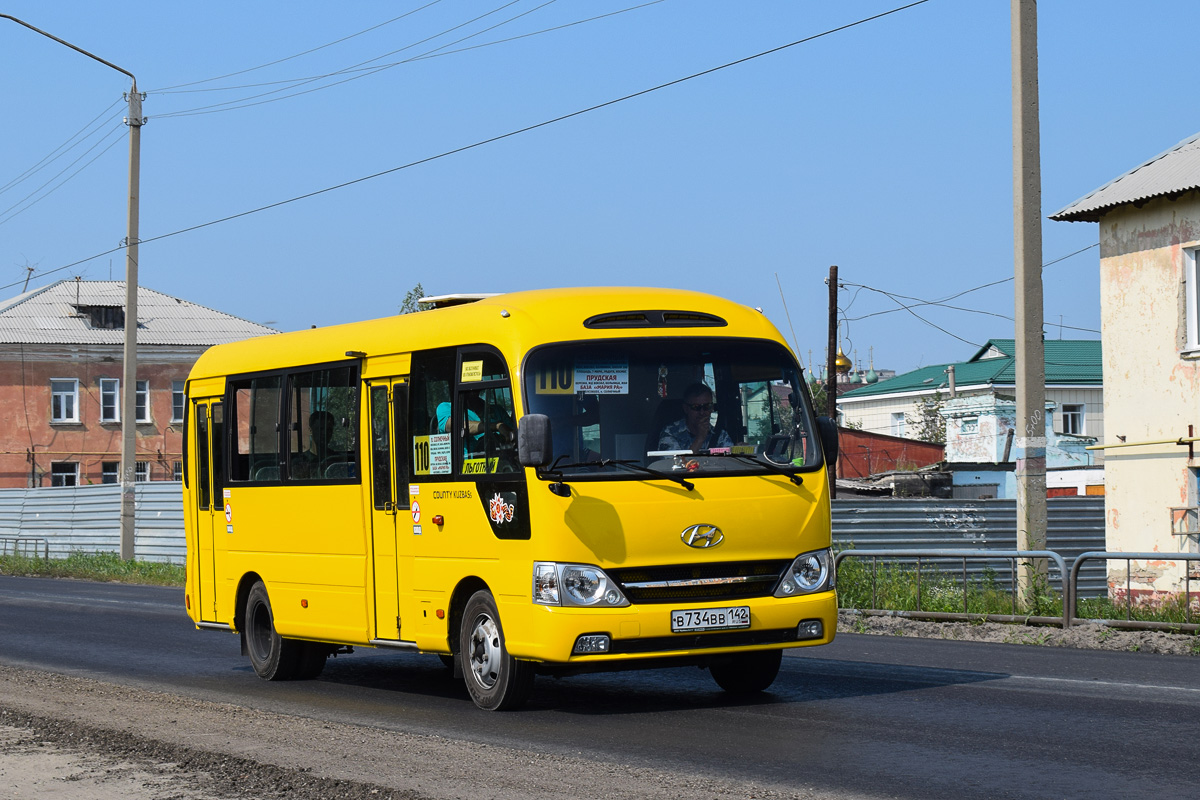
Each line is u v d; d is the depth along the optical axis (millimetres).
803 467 9828
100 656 15234
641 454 9438
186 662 14539
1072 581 15547
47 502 43625
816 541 9789
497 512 9672
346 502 11484
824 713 9383
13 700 11266
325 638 11820
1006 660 12602
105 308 62031
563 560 9180
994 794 6688
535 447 9000
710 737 8562
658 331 9781
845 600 18438
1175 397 20781
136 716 10125
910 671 11672
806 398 10062
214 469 13578
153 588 29453
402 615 10828
